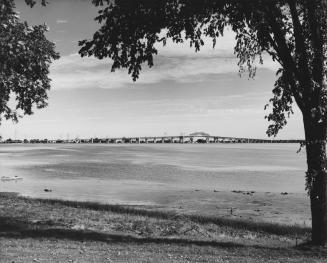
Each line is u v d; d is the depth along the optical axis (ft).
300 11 50.26
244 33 54.80
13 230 57.67
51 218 73.87
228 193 140.26
